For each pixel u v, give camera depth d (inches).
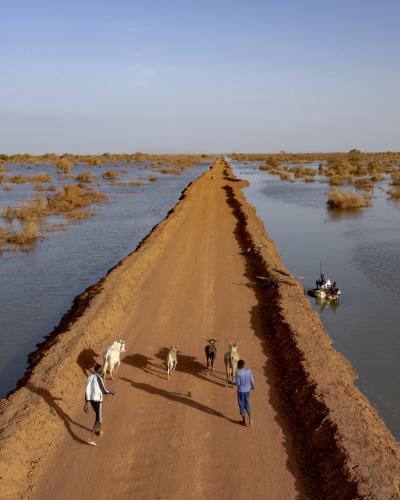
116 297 714.8
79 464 355.6
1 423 382.6
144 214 2025.1
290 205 2215.8
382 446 353.4
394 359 604.1
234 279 865.5
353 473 317.7
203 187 2807.6
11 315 797.2
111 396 453.7
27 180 3631.9
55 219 1889.8
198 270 932.0
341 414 389.1
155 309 705.0
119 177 4244.6
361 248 1270.9
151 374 499.2
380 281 957.2
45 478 340.8
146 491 325.7
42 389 438.9
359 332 692.7
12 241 1437.0
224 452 367.6
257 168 5831.7
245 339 591.5
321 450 360.8
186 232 1374.3
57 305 850.8
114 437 389.4
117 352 491.8
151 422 409.4
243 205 1875.0
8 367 593.3
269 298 738.2
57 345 536.4
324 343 569.0
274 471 345.7
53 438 388.2
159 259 1032.2
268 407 433.1
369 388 532.1
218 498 318.7
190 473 343.9
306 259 1156.5
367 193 2512.3
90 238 1503.4
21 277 1050.1
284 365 511.2
